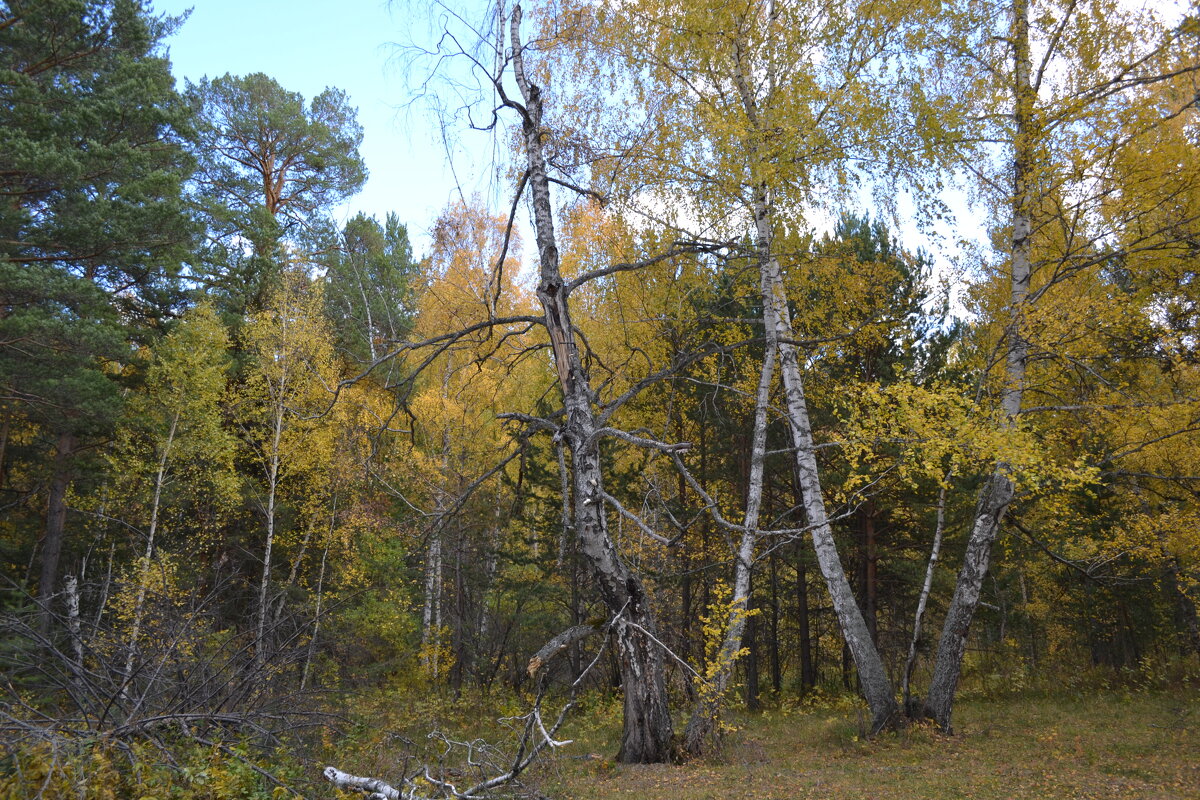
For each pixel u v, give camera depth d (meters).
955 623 10.70
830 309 12.27
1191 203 9.59
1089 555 15.95
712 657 10.55
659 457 15.69
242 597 15.67
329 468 18.31
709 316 11.36
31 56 14.76
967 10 9.48
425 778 6.89
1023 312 9.87
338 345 21.67
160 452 16.75
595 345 13.77
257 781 6.15
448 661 18.94
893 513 16.06
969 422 8.35
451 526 17.95
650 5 9.66
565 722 14.78
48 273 13.27
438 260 15.53
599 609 17.89
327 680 14.49
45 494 18.72
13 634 7.07
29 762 5.27
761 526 16.58
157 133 16.14
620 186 9.65
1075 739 9.55
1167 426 10.88
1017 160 9.66
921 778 7.90
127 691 6.84
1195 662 15.02
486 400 16.38
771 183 9.41
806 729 11.99
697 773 8.66
